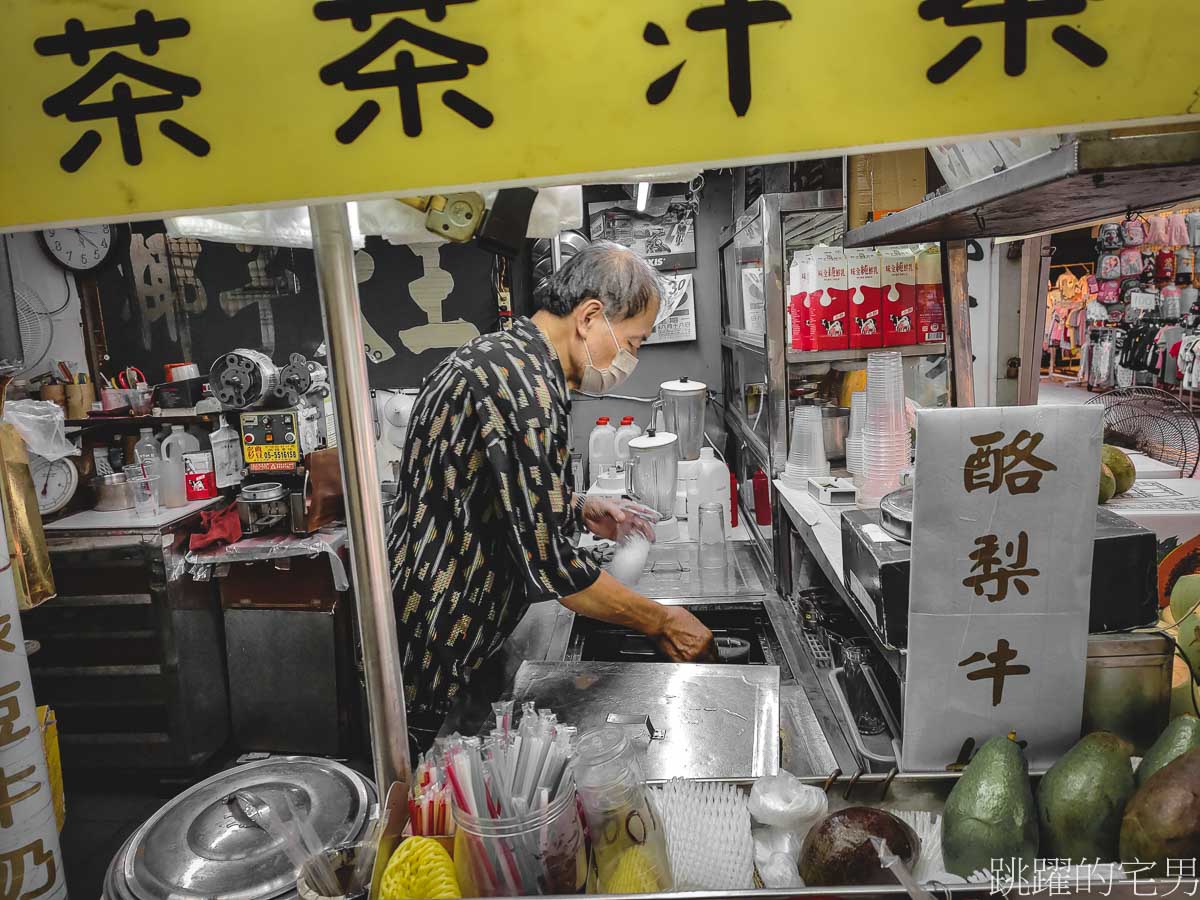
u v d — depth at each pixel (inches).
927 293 96.1
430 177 23.8
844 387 100.5
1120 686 39.7
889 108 22.7
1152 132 31.4
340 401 30.6
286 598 125.3
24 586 68.4
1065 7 22.1
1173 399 90.0
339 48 23.5
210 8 23.6
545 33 23.0
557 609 86.4
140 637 118.7
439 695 69.2
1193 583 42.8
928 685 38.3
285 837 31.2
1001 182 38.1
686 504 115.8
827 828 30.8
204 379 139.9
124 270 145.5
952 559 37.0
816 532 72.3
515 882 28.4
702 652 68.7
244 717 130.0
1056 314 347.3
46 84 24.4
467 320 152.1
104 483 122.3
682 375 165.9
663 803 35.9
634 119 23.1
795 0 22.4
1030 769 38.4
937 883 27.6
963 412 35.7
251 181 24.3
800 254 96.7
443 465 67.4
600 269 76.1
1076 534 36.5
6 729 43.8
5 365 72.4
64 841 111.4
